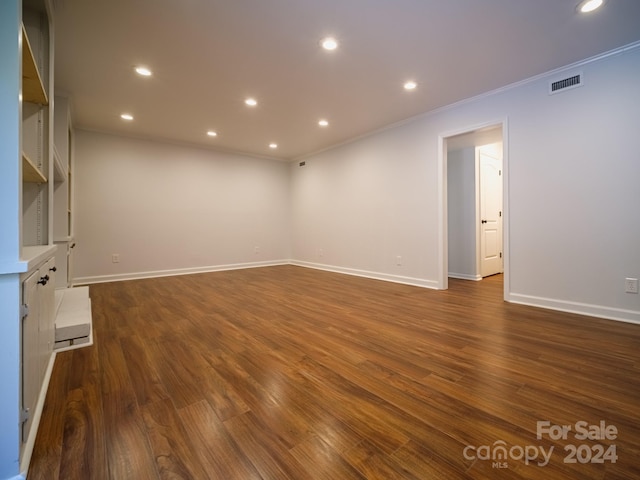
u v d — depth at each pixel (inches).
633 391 58.7
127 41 93.2
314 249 241.0
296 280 186.1
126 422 50.1
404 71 112.7
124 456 42.5
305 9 80.0
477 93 132.3
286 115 157.9
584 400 55.9
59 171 114.0
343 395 58.2
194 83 121.4
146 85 122.6
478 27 87.6
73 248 172.9
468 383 62.4
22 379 41.4
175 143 208.8
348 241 209.2
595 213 104.9
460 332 92.4
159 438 46.2
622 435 46.2
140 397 57.8
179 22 84.7
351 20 84.5
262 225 251.9
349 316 110.1
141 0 76.1
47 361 64.6
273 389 60.6
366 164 193.2
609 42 95.3
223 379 64.7
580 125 107.1
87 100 136.6
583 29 88.6
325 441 45.5
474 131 139.1
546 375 65.3
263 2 77.4
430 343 84.0
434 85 124.3
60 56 100.9
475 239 189.0
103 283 177.3
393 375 66.1
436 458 41.8
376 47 97.6
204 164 221.9
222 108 147.9
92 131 179.5
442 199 152.9
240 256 240.2
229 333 93.1
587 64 105.0
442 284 154.9
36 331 52.1
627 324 97.7
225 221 232.1
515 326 97.3
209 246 224.4
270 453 43.0
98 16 81.6
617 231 100.8
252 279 190.2
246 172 242.7
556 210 113.5
